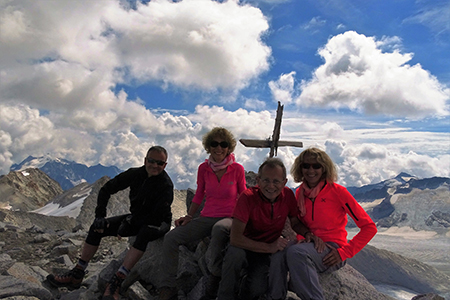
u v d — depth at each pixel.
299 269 1.87
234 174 2.37
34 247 4.82
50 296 2.50
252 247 1.95
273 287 1.94
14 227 5.89
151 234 2.37
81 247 4.88
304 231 2.09
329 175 2.04
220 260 2.11
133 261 2.31
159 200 2.43
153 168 2.39
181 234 2.24
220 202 2.34
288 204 2.06
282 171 1.94
